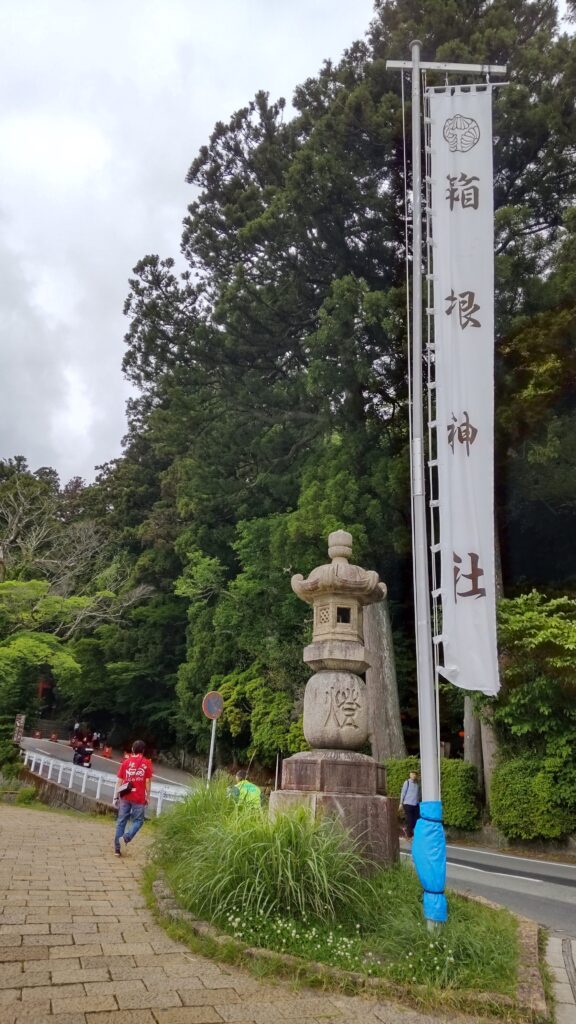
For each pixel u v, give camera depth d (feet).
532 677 47.37
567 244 53.21
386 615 69.26
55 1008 13.26
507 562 67.15
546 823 46.88
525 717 48.03
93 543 86.43
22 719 85.92
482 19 60.90
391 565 67.67
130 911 20.72
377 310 57.11
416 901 19.03
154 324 78.13
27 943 17.11
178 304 78.54
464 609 20.77
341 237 66.18
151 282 78.89
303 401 73.56
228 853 19.34
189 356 77.15
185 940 17.84
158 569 119.65
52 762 69.00
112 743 134.41
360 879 19.24
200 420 77.15
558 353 53.16
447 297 23.20
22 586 71.41
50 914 19.93
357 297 59.26
